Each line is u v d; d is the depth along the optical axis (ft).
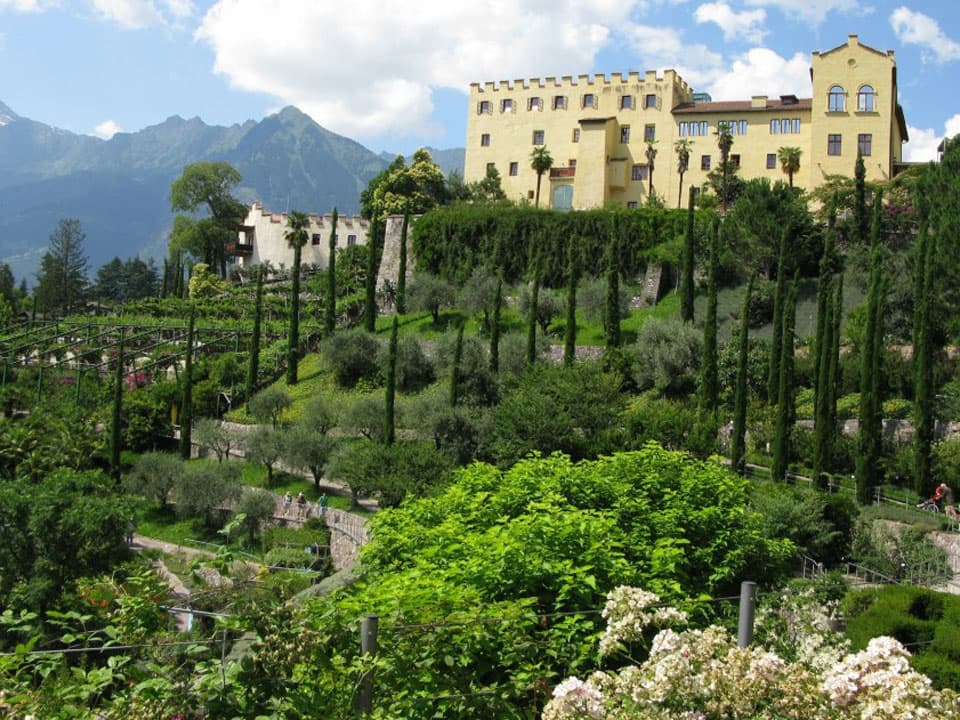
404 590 42.60
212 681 30.86
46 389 265.95
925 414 155.22
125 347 306.14
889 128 300.61
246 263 434.71
